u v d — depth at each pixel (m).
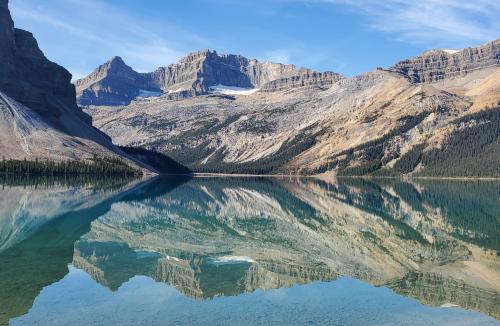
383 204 128.88
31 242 59.75
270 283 40.44
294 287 39.03
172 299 35.06
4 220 78.31
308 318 31.16
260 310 32.66
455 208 116.81
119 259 50.56
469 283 41.16
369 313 32.28
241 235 70.56
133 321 30.34
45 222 77.50
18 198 116.44
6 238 62.25
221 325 29.81
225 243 62.59
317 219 93.56
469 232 76.19
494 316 32.00
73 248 56.41
